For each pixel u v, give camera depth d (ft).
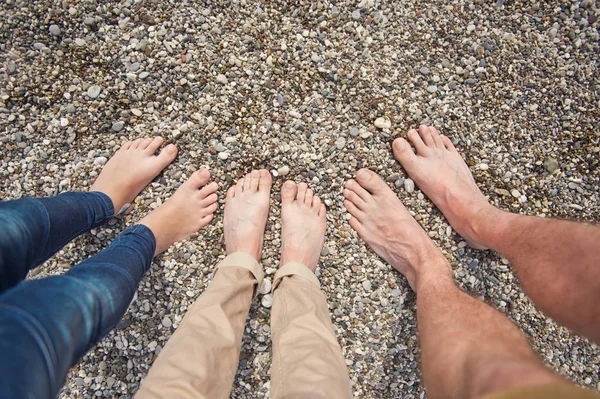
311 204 5.66
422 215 5.72
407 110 5.75
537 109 5.87
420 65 5.81
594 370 5.72
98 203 4.94
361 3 5.77
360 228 5.68
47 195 5.63
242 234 5.44
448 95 5.80
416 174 5.62
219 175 5.71
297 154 5.70
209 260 5.63
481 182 5.78
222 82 5.68
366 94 5.74
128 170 5.45
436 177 5.53
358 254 5.72
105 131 5.68
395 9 5.81
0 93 5.61
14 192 5.63
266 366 5.56
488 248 5.48
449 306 4.47
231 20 5.72
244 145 5.69
